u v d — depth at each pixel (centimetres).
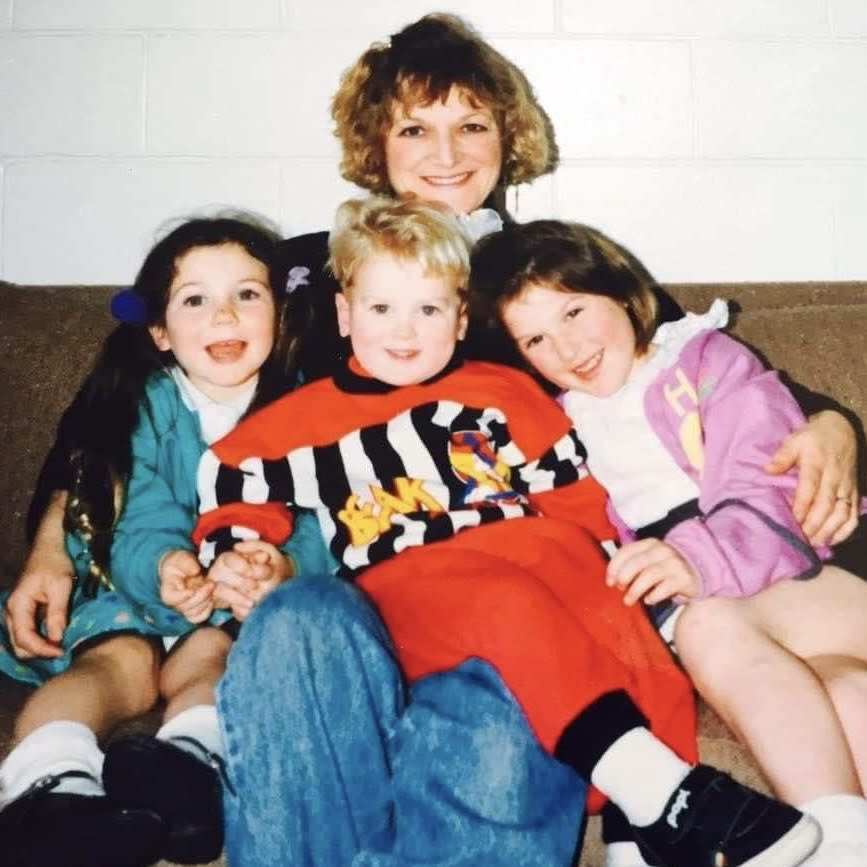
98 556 105
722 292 121
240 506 106
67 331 115
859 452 110
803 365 113
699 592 94
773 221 131
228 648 99
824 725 82
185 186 128
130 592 103
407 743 80
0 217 128
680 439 108
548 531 99
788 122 132
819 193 132
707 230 130
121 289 118
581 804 82
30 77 129
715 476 104
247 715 78
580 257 112
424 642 88
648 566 94
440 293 111
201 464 109
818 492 99
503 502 104
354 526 104
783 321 116
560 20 130
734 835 74
